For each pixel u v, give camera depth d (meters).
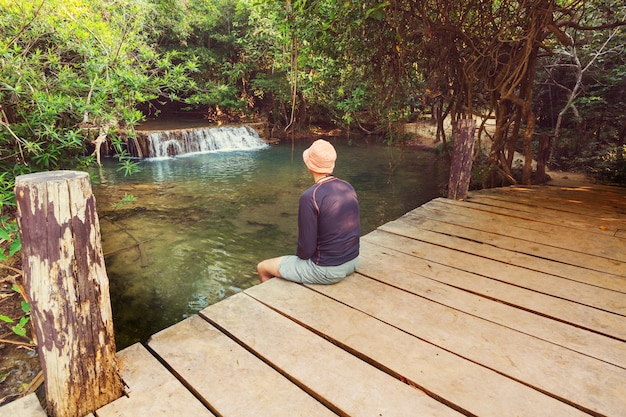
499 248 3.12
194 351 1.78
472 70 6.02
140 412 1.43
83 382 1.40
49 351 1.32
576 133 9.30
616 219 3.92
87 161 5.08
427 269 2.70
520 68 5.59
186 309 3.85
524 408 1.45
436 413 1.43
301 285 2.43
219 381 1.59
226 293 4.17
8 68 3.71
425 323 2.02
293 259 2.48
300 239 2.31
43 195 1.19
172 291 4.18
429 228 3.62
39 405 1.48
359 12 4.39
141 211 6.80
